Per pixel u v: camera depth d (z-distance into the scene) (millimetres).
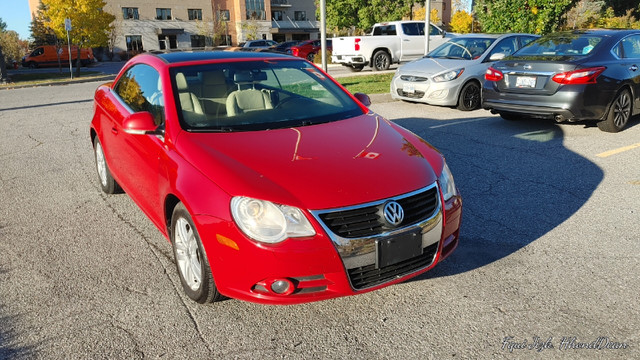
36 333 2883
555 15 14867
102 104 4934
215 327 2936
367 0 36656
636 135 7168
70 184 5719
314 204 2693
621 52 7367
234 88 3885
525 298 3160
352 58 18234
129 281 3479
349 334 2854
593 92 6875
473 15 37094
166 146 3389
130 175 4172
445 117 9039
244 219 2674
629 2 31219
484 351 2672
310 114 3820
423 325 2918
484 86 8047
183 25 56906
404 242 2822
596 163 5887
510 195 4953
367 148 3258
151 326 2949
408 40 18703
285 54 4660
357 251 2721
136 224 4512
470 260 3676
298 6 64938
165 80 3809
